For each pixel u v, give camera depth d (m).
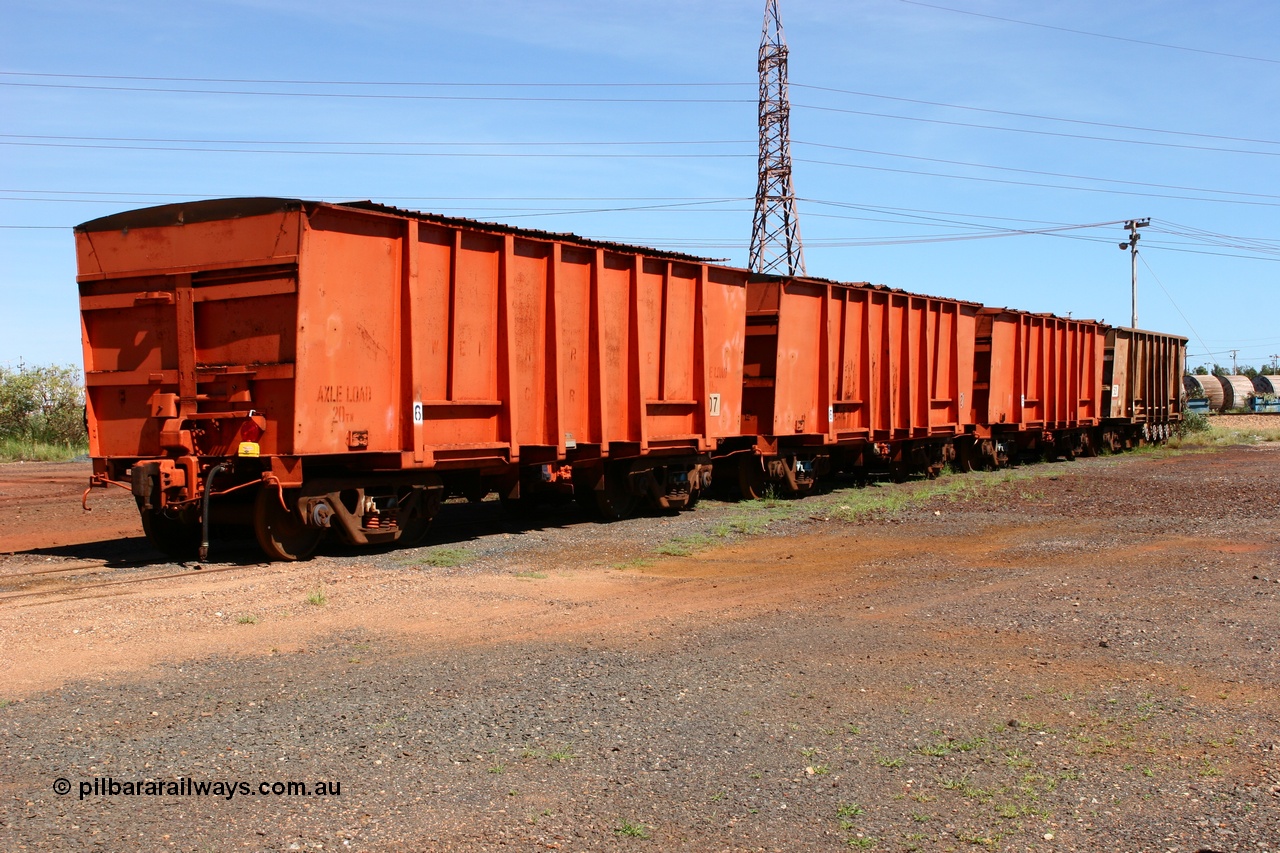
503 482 14.20
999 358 27.83
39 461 30.39
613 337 15.48
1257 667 7.27
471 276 13.09
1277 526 14.81
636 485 15.97
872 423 21.81
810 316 19.86
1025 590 10.11
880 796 5.00
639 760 5.43
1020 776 5.26
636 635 8.18
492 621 8.62
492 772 5.23
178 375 11.42
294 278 10.77
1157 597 9.72
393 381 12.01
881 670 7.18
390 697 6.40
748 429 19.34
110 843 4.39
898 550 12.89
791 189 51.34
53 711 6.05
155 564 11.41
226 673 6.89
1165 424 42.34
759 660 7.41
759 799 4.95
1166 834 4.61
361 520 12.06
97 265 11.95
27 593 9.53
